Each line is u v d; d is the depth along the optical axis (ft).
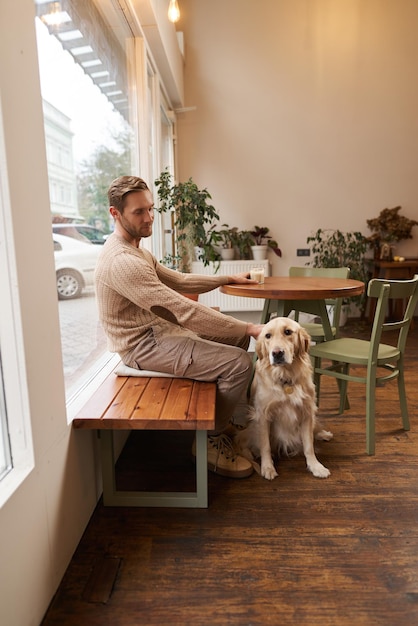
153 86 12.22
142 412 4.91
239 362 5.79
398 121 17.21
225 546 4.57
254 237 17.89
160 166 13.01
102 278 5.69
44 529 3.81
